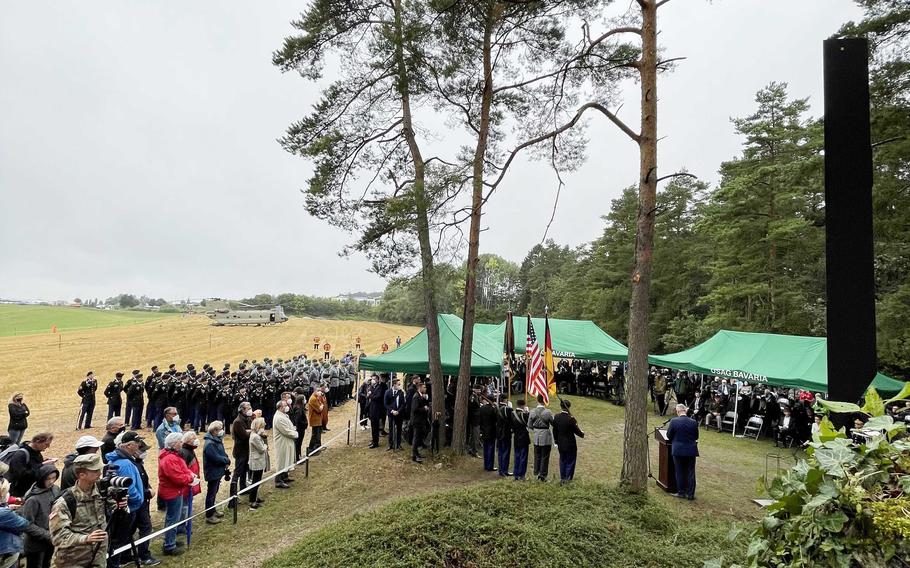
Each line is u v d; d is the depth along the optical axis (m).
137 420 14.57
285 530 7.44
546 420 9.53
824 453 1.75
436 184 10.23
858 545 1.55
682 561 5.07
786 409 13.30
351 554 4.67
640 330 8.16
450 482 9.82
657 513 6.35
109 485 4.62
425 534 4.89
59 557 4.21
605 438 13.90
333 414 17.98
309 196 12.59
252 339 54.56
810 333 23.42
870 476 1.64
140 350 41.12
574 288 50.69
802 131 22.20
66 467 6.18
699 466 11.25
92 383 14.85
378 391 12.78
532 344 11.92
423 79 11.05
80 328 66.19
